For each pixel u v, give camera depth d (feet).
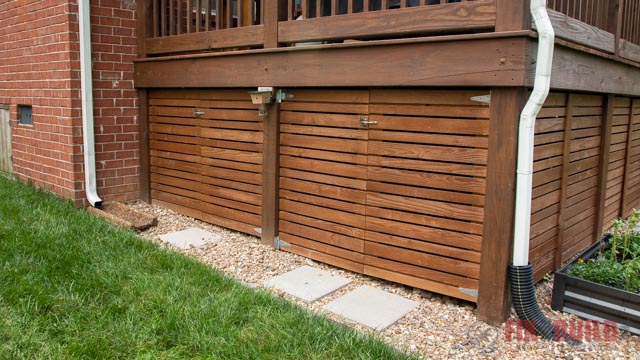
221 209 15.24
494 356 8.37
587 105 12.73
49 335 8.25
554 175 11.24
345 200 11.82
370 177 11.27
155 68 16.57
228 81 13.92
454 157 9.89
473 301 9.82
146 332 8.41
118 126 17.42
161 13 16.66
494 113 9.21
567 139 11.50
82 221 14.15
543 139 10.50
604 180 14.17
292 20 12.18
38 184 18.90
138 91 17.67
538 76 8.75
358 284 11.40
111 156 17.37
